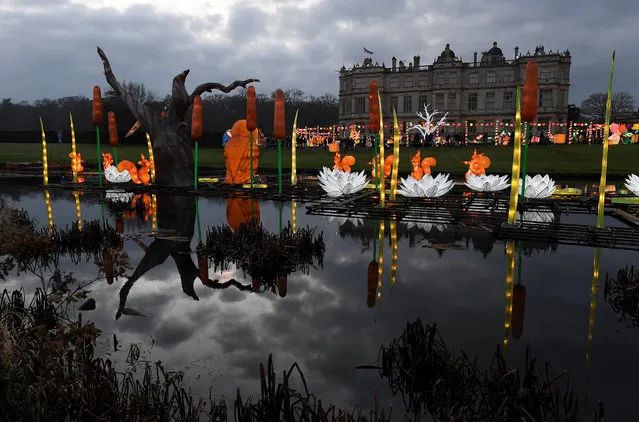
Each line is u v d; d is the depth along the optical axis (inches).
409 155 1170.6
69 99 3056.1
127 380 99.3
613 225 257.8
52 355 100.5
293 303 147.4
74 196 424.2
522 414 83.4
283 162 1000.2
